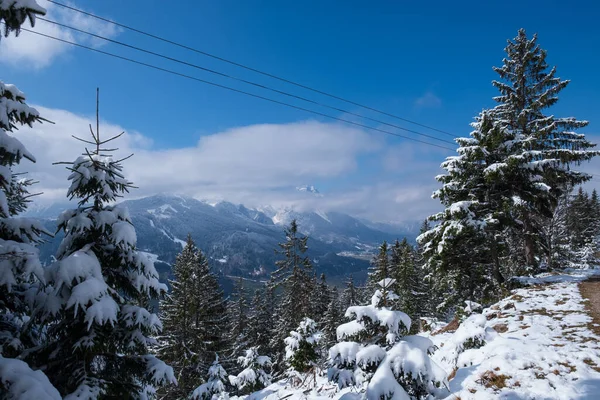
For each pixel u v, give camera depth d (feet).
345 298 171.42
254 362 54.75
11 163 17.35
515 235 63.62
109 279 21.22
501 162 55.57
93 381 18.10
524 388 20.27
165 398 74.54
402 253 123.03
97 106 20.72
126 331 20.17
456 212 53.31
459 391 21.36
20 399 12.82
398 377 18.21
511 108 69.51
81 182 20.01
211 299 92.48
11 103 17.04
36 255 16.72
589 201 155.12
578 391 19.04
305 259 106.83
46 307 17.47
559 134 64.03
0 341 17.79
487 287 56.54
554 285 48.06
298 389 38.22
